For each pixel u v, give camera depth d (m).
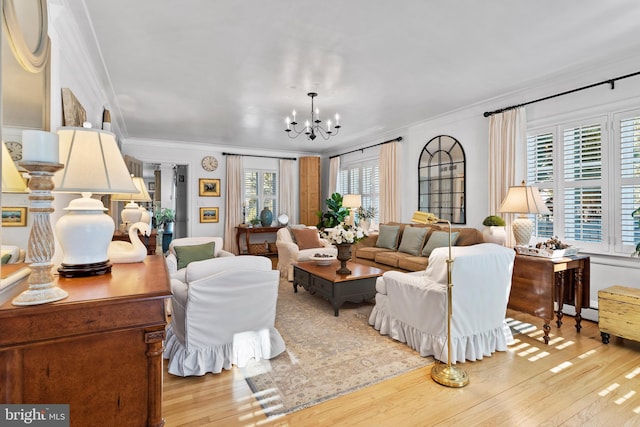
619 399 1.95
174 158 6.95
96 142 1.41
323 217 7.60
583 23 2.50
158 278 1.44
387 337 2.88
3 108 1.25
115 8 2.27
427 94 4.07
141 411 1.18
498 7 2.29
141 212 3.76
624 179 3.12
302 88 3.85
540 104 3.79
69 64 2.55
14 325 1.00
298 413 1.83
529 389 2.06
